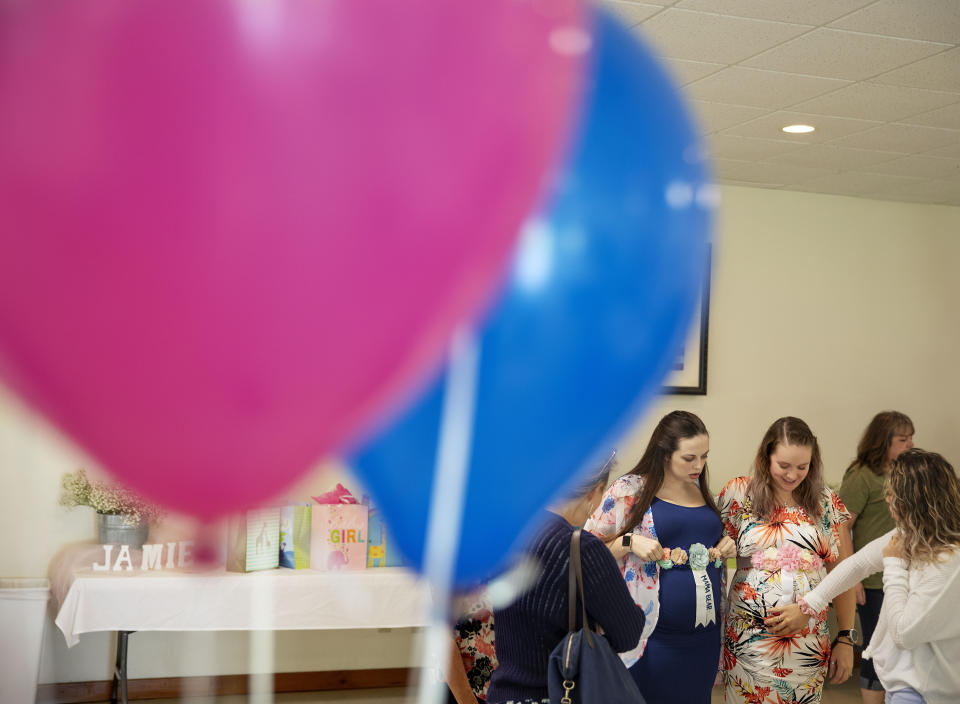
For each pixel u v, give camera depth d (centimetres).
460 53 59
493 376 67
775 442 327
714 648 306
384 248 58
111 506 410
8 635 426
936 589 267
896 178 598
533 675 199
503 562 75
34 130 55
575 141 66
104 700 497
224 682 517
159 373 57
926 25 365
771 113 479
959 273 672
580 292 67
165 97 54
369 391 62
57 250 56
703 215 77
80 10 55
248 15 55
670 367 78
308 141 55
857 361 648
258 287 56
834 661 349
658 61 76
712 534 312
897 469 281
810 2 346
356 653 541
